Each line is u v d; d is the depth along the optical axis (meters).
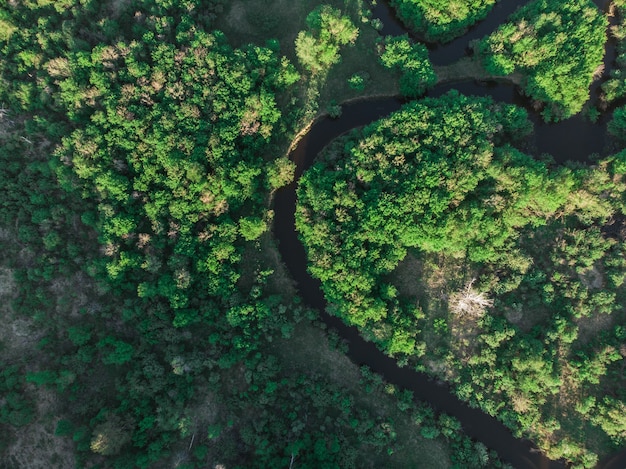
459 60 92.12
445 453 85.38
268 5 93.12
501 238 83.94
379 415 86.50
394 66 88.31
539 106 90.75
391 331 83.44
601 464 84.31
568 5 84.62
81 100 82.69
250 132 84.94
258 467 80.69
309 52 86.31
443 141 83.00
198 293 84.62
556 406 85.50
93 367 81.88
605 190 86.25
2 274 82.69
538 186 82.88
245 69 84.12
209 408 84.56
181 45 85.31
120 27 88.44
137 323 83.44
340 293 82.31
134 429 78.56
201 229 85.12
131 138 82.62
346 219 82.88
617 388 84.25
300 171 91.88
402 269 88.62
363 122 92.75
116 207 82.69
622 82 88.69
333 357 88.00
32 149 85.19
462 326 87.75
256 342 85.25
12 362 80.88
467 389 85.00
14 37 85.25
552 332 84.69
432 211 81.62
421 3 87.62
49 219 82.88
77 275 83.81
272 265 89.44
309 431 84.44
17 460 78.50
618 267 85.94
